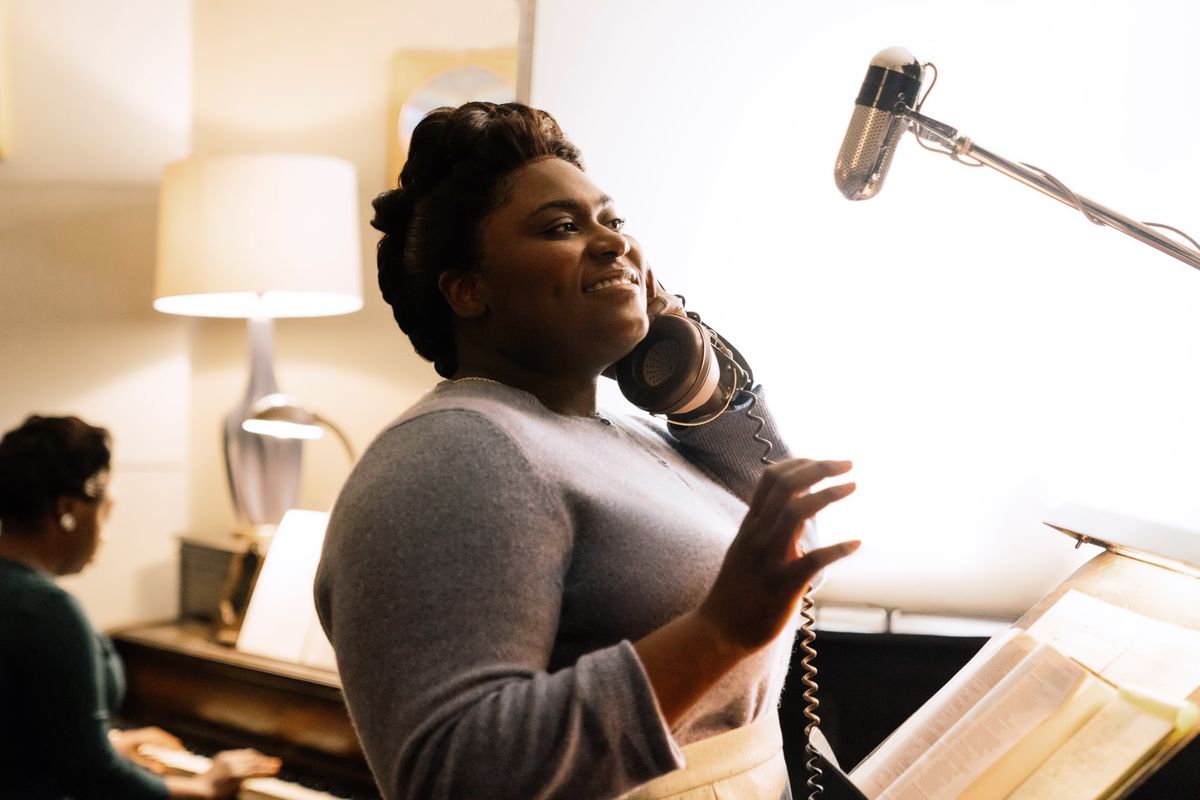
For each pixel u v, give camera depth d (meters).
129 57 3.11
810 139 2.10
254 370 2.77
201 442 3.18
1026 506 2.07
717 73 2.11
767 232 2.11
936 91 2.06
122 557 3.12
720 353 1.19
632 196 2.13
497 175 0.97
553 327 0.96
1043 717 1.00
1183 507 2.01
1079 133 2.03
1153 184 2.02
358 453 2.98
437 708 0.73
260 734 2.31
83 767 1.85
